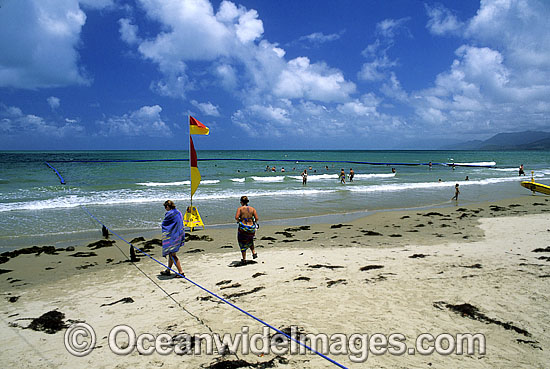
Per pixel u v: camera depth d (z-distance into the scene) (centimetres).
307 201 2075
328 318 468
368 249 934
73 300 599
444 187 2855
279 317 478
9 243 1106
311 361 364
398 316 466
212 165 6281
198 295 593
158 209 1741
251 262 816
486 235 1083
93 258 914
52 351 412
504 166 6122
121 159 8119
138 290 639
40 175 3603
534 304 484
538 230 1124
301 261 805
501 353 366
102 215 1573
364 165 6675
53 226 1346
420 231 1219
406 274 655
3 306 579
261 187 2822
